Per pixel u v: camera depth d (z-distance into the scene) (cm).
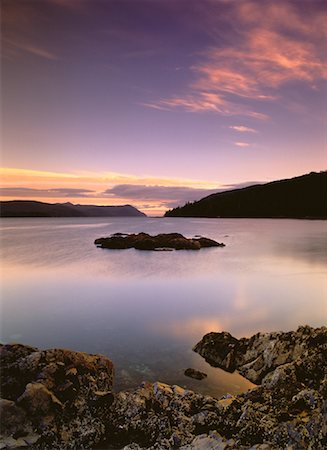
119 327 1794
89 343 1577
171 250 5191
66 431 844
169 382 1164
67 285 2884
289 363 1092
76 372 990
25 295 2552
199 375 1203
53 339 1642
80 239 7312
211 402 933
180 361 1339
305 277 3173
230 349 1324
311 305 2169
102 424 865
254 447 697
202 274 3338
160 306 2198
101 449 800
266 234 8562
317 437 664
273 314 1977
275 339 1266
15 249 5462
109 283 2948
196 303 2256
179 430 829
